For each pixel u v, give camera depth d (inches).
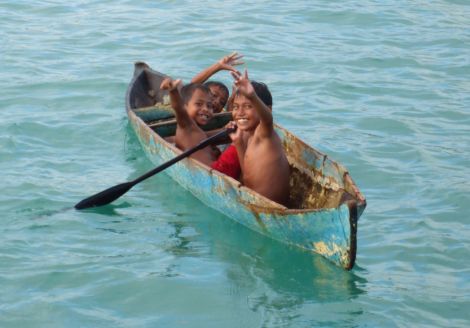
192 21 1659.7
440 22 1702.8
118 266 856.9
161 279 836.0
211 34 1590.8
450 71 1461.6
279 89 1359.5
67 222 943.7
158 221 960.9
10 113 1232.2
